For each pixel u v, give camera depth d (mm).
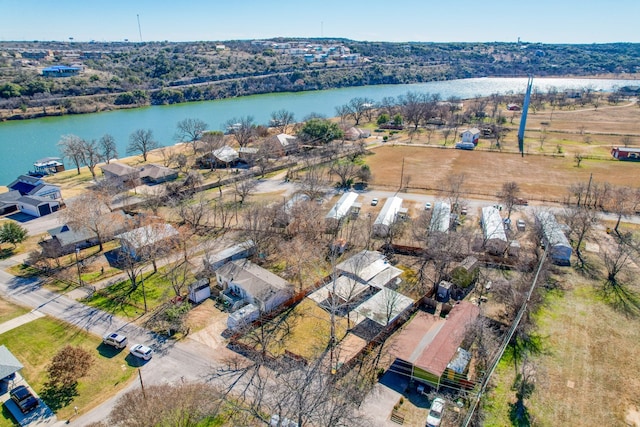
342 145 135750
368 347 50625
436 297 61469
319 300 59938
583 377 46844
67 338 51625
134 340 51438
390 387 45281
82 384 44750
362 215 88938
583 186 97625
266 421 36906
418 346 48469
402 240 78312
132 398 38188
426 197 100312
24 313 56250
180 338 51938
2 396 43250
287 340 51875
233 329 53062
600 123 185000
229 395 43062
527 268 66188
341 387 44219
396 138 160000
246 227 78750
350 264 65812
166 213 89688
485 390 44625
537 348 51125
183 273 66062
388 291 58406
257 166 122375
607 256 69875
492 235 73688
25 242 76438
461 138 157125
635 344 52000
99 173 117500
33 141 153000
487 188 105000
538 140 155125
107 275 66062
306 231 76438
